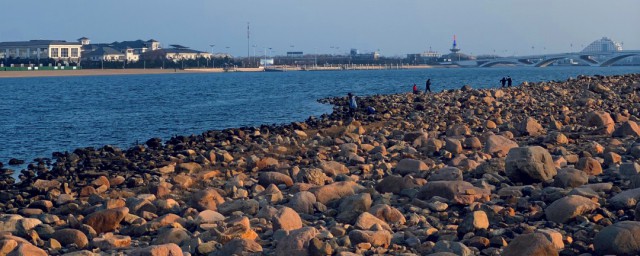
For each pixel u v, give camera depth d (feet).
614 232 40.65
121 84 498.69
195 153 102.63
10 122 182.19
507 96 181.98
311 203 55.11
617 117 114.21
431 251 42.39
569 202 48.21
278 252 42.65
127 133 152.76
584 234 44.47
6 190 79.61
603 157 74.28
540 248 39.32
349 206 53.31
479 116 136.36
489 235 44.78
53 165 101.60
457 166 71.56
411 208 53.31
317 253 41.70
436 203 53.67
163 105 244.22
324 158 89.56
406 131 114.73
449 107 163.43
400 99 202.49
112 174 86.74
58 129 163.43
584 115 126.41
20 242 47.16
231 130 129.70
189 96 306.55
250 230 47.44
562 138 90.99
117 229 53.42
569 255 41.11
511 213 50.75
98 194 71.82
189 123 174.29
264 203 58.65
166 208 59.16
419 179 63.05
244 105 238.07
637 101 155.84
